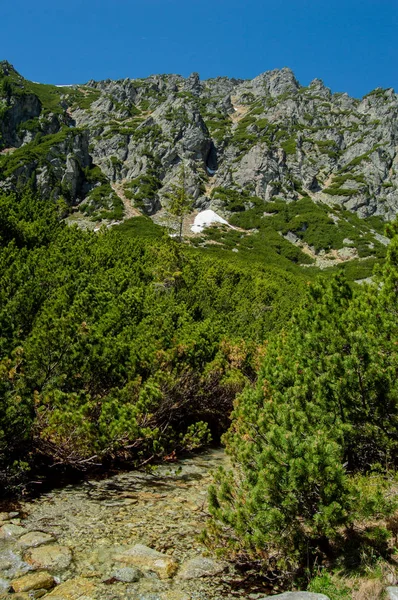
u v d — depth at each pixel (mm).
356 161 139375
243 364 15328
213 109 181750
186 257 33125
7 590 4914
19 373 8688
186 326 15453
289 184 126750
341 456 6367
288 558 5340
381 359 7492
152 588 5133
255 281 37844
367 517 5094
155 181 118562
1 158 105438
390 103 172250
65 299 13320
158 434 11078
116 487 8711
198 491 8805
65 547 5965
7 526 6449
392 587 4469
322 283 11336
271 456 5363
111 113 158375
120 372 10992
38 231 27797
